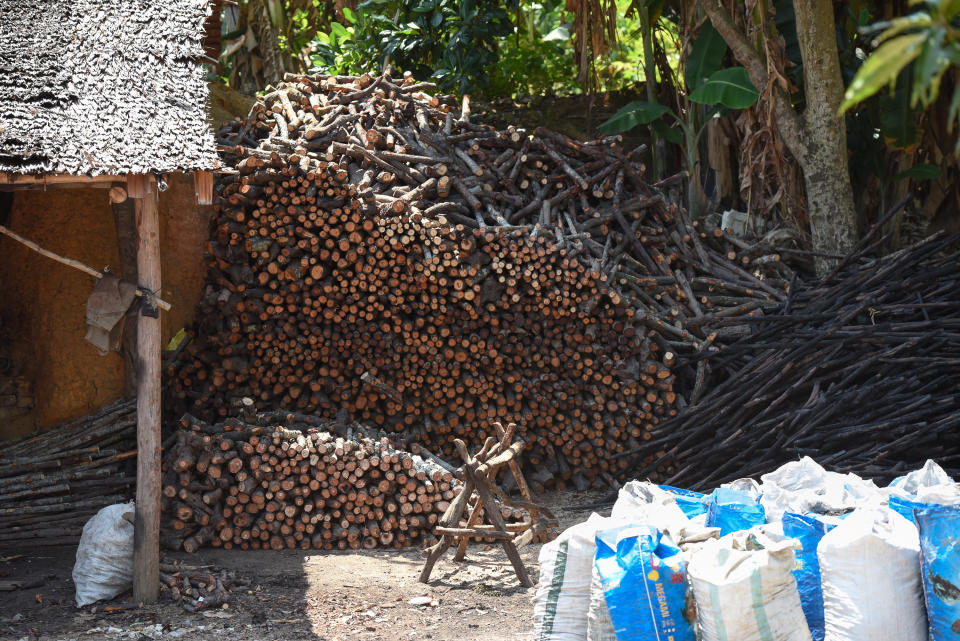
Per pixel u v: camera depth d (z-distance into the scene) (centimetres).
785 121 942
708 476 761
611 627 372
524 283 780
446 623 521
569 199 851
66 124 525
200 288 812
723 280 891
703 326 842
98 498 699
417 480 681
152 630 503
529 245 770
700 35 1026
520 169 856
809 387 777
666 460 779
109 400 766
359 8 1222
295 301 761
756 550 372
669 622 362
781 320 813
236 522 660
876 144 1017
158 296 555
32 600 555
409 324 768
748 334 831
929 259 860
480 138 860
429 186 798
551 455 802
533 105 1294
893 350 757
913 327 772
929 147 1016
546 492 808
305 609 541
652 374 790
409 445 760
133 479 713
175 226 809
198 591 565
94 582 547
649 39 1098
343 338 770
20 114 521
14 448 723
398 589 577
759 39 985
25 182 512
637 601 364
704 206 1055
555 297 775
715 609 350
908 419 723
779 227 968
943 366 745
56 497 690
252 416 700
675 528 398
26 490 681
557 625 402
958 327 770
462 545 628
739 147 1052
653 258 872
